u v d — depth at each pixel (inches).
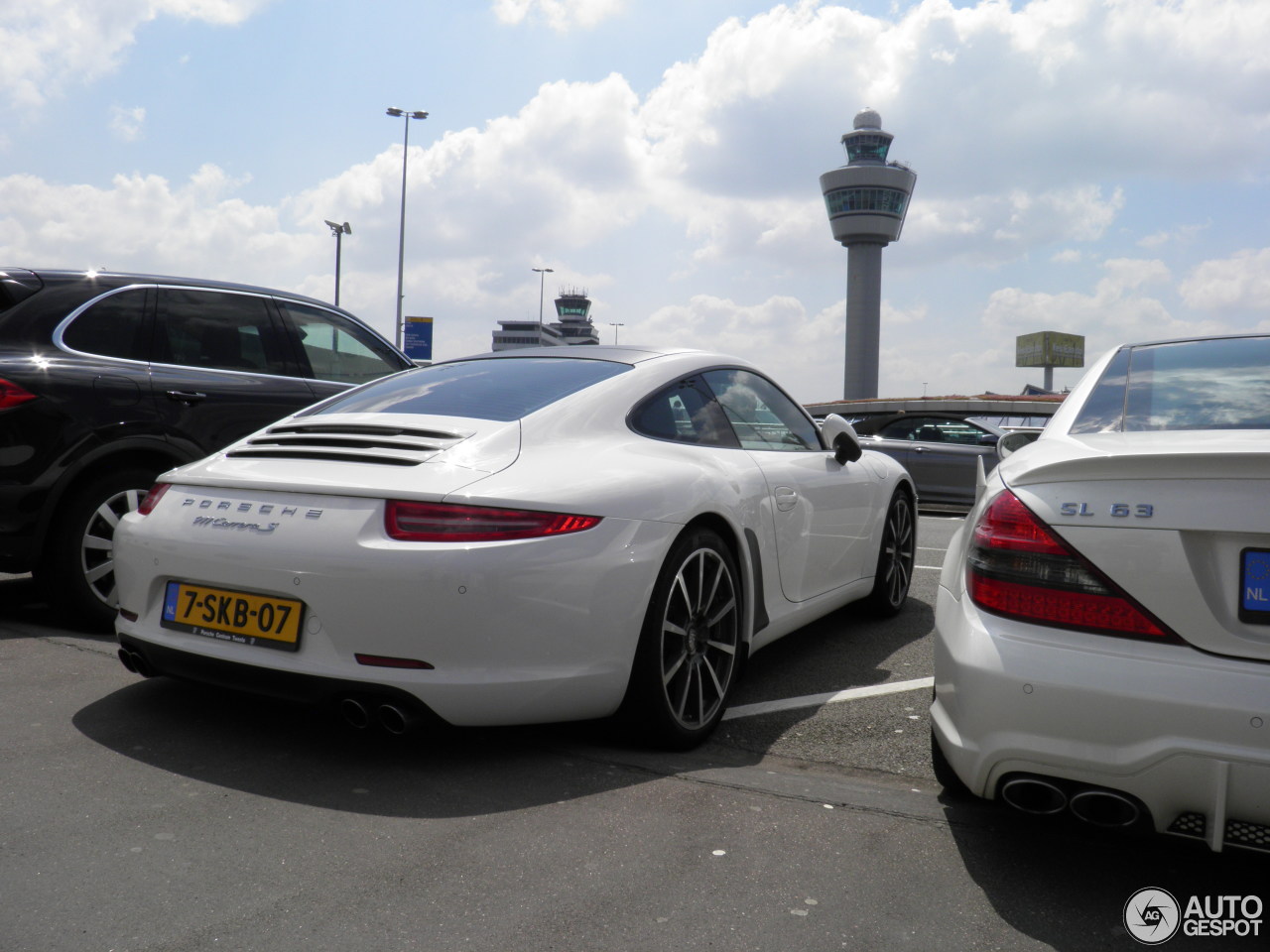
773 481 136.7
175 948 68.4
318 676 95.6
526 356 138.2
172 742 108.3
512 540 96.3
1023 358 5541.3
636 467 111.5
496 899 76.7
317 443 111.4
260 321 185.9
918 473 426.0
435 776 101.6
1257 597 71.5
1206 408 91.7
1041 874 84.2
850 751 115.4
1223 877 84.4
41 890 75.7
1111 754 72.8
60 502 153.0
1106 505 76.2
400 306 1358.3
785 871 83.2
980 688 78.1
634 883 80.1
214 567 102.0
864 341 4643.2
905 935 73.5
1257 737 68.7
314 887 77.7
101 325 162.1
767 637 135.0
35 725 112.0
